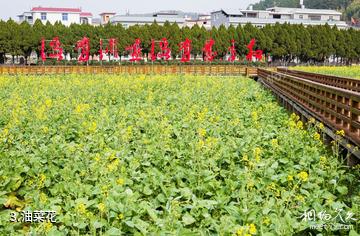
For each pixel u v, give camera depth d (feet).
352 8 478.59
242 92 84.23
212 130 43.60
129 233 21.52
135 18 276.62
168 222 20.89
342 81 72.74
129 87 87.35
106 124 45.85
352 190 27.84
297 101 57.00
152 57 187.83
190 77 127.13
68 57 220.02
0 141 35.73
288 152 34.22
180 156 33.35
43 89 84.07
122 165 29.96
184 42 188.03
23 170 29.12
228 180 26.73
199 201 23.75
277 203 22.67
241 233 18.26
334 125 38.37
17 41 183.01
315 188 26.32
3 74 133.08
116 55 195.21
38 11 262.06
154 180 27.22
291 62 227.61
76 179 27.37
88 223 21.62
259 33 211.41
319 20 292.20
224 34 206.80
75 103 60.08
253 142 36.73
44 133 39.50
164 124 43.55
